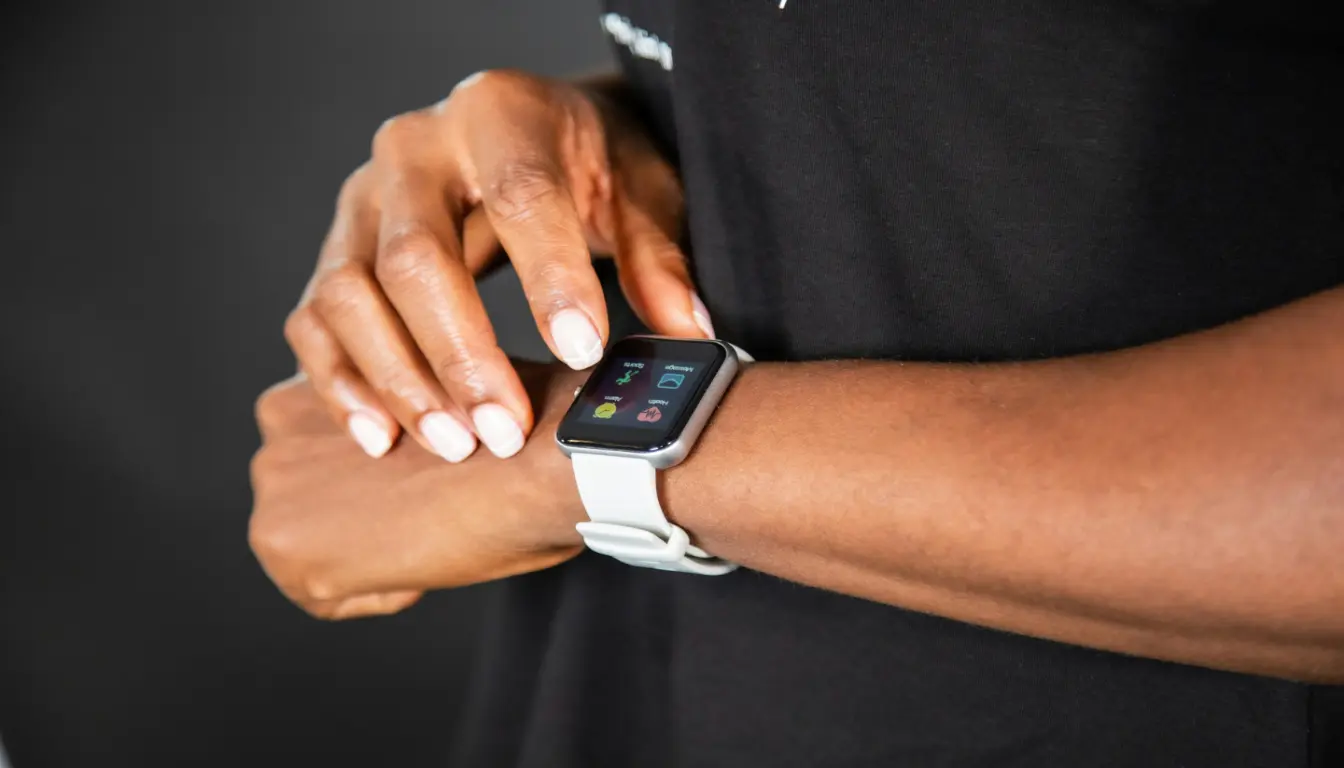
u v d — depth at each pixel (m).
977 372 0.50
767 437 0.52
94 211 2.41
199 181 2.46
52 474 2.11
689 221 0.67
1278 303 0.49
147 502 2.06
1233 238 0.50
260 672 1.89
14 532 2.05
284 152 2.45
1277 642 0.41
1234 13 0.47
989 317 0.57
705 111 0.63
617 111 0.78
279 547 0.74
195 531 2.04
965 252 0.57
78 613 1.96
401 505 0.68
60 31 2.81
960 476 0.46
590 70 0.98
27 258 2.36
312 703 1.86
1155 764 0.54
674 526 0.55
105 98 2.62
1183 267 0.51
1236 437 0.40
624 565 0.76
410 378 0.64
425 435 0.63
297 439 0.76
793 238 0.62
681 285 0.67
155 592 1.99
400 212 0.64
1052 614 0.46
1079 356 0.48
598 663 0.78
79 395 2.19
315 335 0.68
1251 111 0.48
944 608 0.50
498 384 0.60
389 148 0.70
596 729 0.78
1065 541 0.43
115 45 2.76
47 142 2.56
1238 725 0.52
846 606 0.62
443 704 1.83
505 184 0.62
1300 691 0.50
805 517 0.50
